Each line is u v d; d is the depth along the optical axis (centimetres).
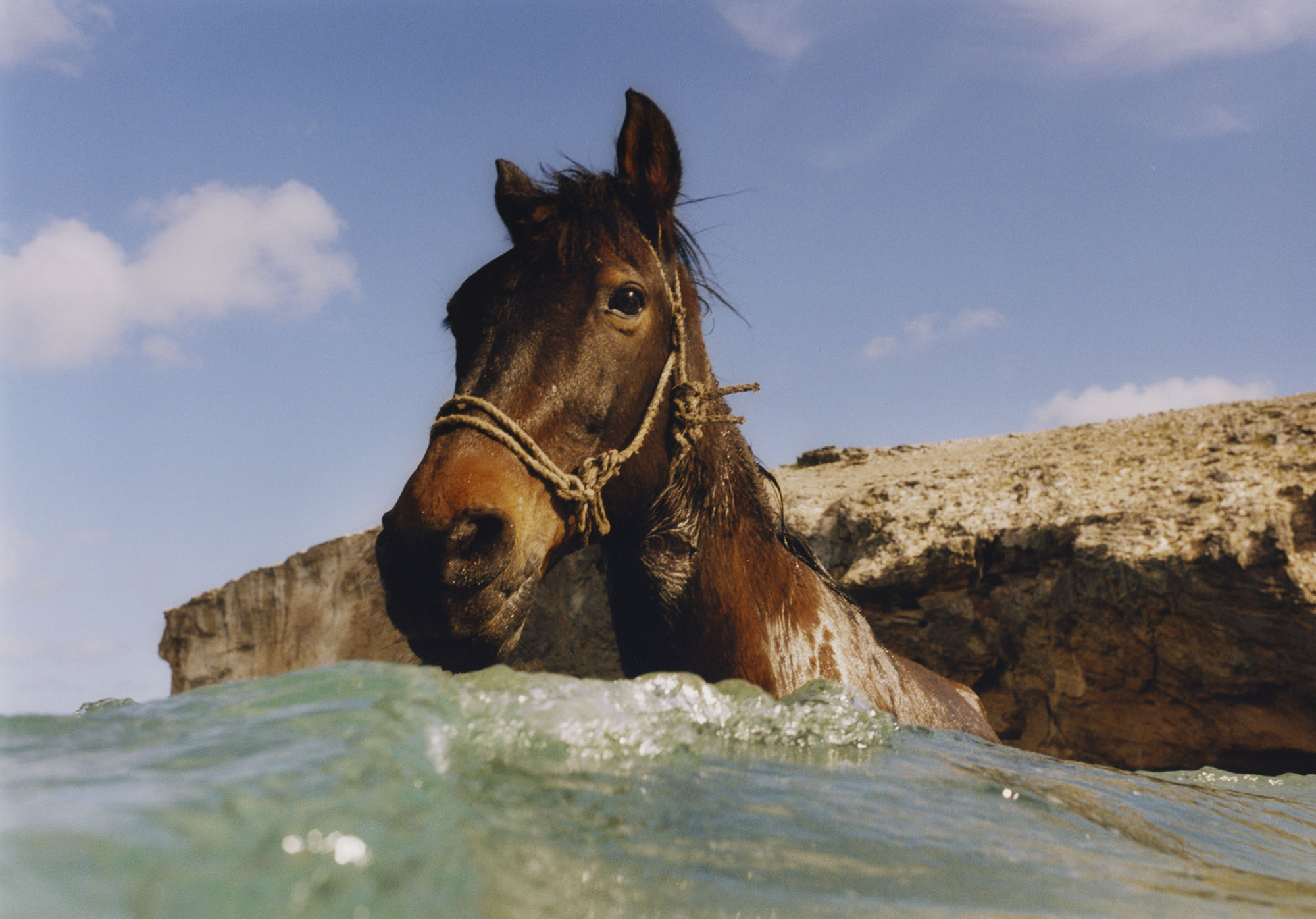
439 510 246
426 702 145
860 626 347
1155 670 839
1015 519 980
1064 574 898
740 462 325
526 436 266
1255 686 778
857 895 116
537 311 283
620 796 137
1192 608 803
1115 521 902
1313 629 745
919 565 982
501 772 135
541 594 1113
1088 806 189
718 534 309
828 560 1122
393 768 115
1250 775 339
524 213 306
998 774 205
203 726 130
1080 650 884
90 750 117
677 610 302
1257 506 827
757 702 207
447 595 246
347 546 1366
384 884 90
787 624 316
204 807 95
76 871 78
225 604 1474
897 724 251
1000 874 135
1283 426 1005
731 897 108
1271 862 182
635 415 293
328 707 139
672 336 307
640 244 302
